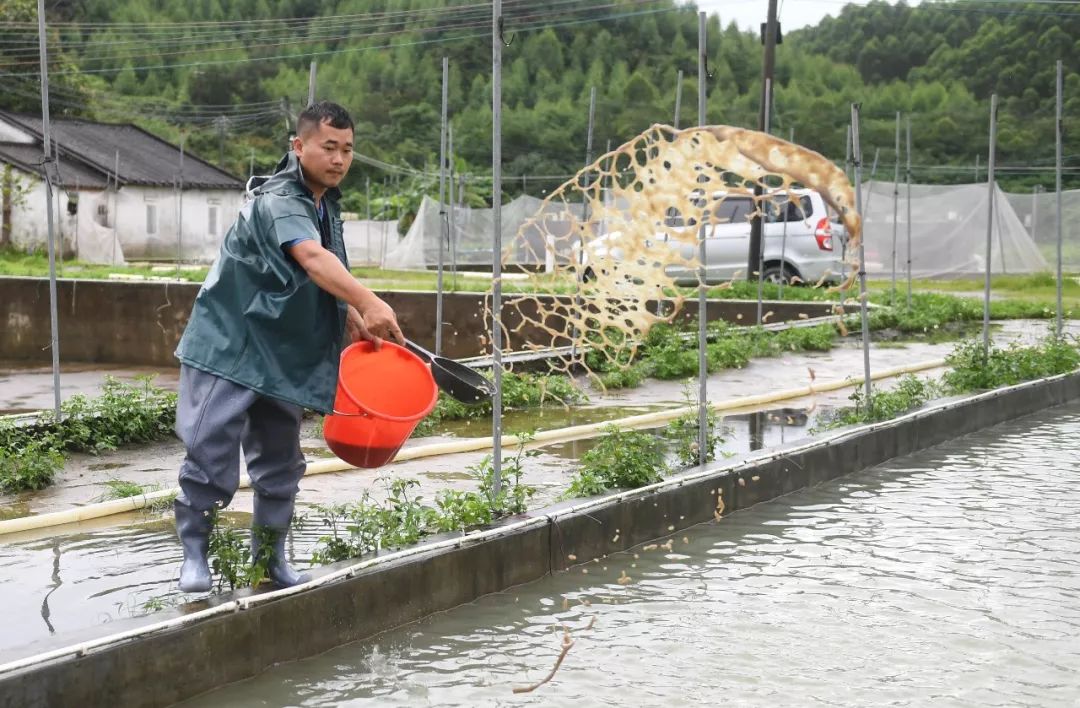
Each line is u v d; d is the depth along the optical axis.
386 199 41.22
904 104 46.25
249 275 4.37
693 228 5.03
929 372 12.78
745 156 4.76
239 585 4.59
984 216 26.97
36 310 14.91
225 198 38.19
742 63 53.19
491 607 5.18
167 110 51.88
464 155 46.56
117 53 58.28
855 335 16.27
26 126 34.50
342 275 4.30
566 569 5.73
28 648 3.80
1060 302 13.10
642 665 4.52
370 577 4.79
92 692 3.82
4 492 7.00
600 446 6.82
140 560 5.68
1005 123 42.59
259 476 4.64
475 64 55.91
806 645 4.72
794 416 9.78
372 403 4.75
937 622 4.98
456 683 4.33
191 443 4.39
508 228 29.44
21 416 8.14
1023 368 10.99
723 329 14.93
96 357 14.71
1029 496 7.21
